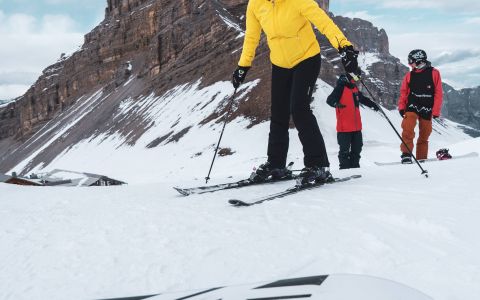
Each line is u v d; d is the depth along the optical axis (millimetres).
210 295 1071
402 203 2891
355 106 7613
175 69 118188
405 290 857
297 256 2037
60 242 2736
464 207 2670
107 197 4730
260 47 89250
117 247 2494
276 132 4711
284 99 4602
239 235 2480
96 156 100312
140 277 1976
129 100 126875
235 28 108750
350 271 1794
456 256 1843
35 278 2100
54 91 177625
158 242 2504
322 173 4113
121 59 161000
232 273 1913
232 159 57719
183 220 3027
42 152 137625
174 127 86375
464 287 1524
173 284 1861
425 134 7570
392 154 35375
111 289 1868
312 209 2959
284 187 4320
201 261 2100
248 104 73688
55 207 4242
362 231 2312
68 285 1967
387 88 158375
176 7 138000
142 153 82438
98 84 165125
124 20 161250
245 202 3287
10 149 182375
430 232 2256
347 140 7719
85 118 138125
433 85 7258
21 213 3957
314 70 4285
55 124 161875
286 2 4109
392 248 2016
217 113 79062
